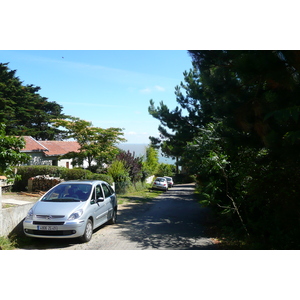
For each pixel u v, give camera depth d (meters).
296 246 6.35
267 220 7.62
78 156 22.78
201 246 7.30
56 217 7.03
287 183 6.81
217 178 8.86
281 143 5.38
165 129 20.47
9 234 7.18
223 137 6.85
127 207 15.78
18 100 38.06
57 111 47.41
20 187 17.25
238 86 6.49
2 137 7.48
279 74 5.22
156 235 8.62
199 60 7.37
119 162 24.16
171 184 36.75
